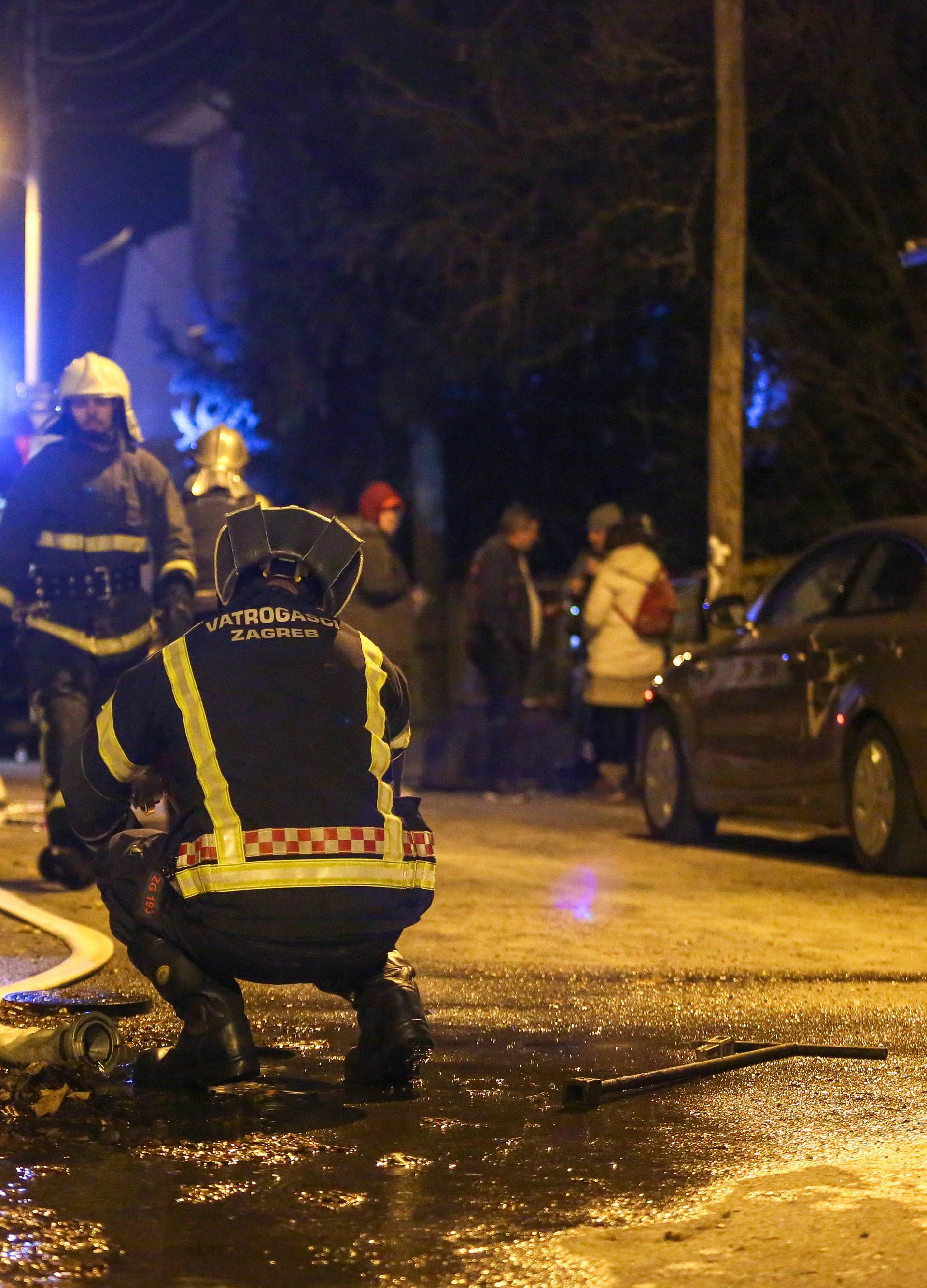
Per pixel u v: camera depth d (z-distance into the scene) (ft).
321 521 29.78
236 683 28.19
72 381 52.24
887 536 61.00
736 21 97.76
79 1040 28.48
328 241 139.44
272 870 27.37
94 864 30.32
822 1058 31.89
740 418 98.02
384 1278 19.99
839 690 59.88
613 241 120.67
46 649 52.80
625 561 90.17
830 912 50.16
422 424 148.46
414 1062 28.58
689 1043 32.91
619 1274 20.08
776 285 115.03
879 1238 21.34
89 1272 20.15
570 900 52.39
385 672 29.37
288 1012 35.68
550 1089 29.17
